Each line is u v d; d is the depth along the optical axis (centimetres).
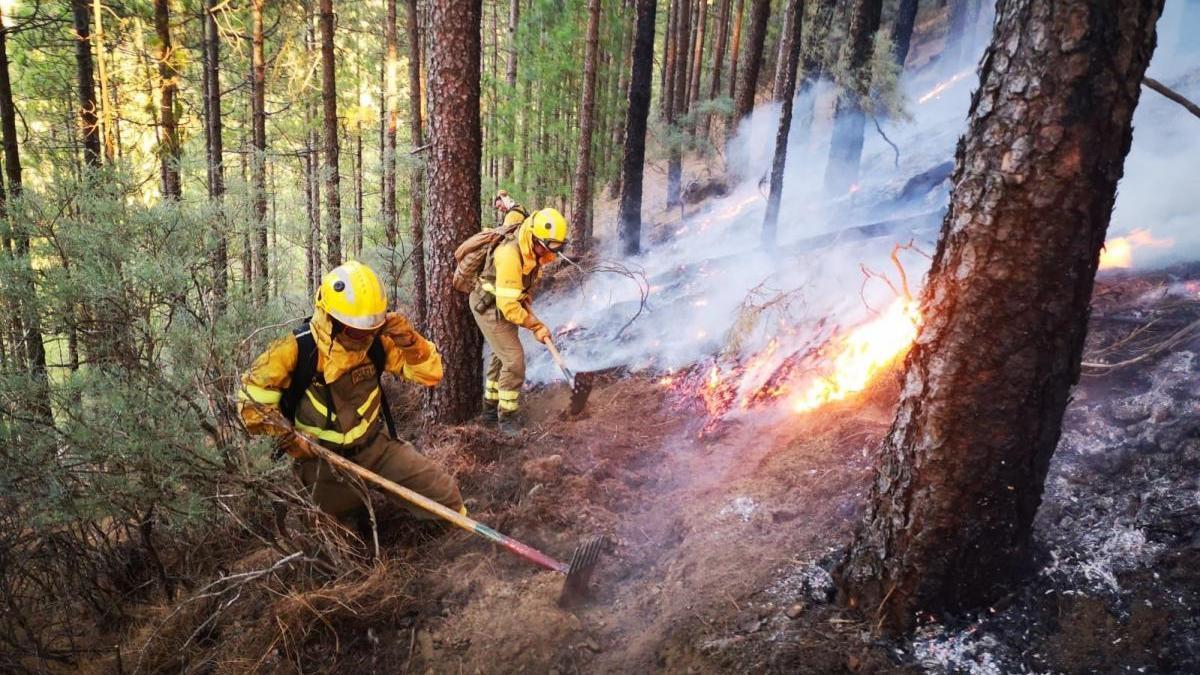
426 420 566
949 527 222
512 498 423
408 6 979
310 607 309
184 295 466
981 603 233
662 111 1620
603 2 1218
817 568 276
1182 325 357
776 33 1717
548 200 1323
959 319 209
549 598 313
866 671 225
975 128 205
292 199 984
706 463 424
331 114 864
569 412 536
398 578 341
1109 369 341
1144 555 237
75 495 346
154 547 400
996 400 208
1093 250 196
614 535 369
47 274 447
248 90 1260
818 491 333
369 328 319
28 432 357
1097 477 282
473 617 313
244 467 337
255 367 325
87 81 766
